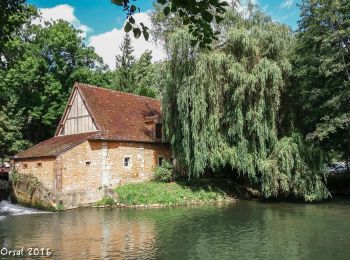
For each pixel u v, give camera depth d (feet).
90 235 48.19
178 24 81.76
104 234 48.73
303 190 75.20
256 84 75.00
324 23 79.77
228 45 79.46
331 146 84.28
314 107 81.15
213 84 77.05
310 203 78.48
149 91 147.74
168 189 84.12
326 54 77.15
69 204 76.33
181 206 76.07
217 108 77.82
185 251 39.75
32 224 57.11
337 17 75.97
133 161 90.48
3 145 115.14
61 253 39.24
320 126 75.77
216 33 17.61
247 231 49.67
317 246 41.47
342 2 77.46
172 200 78.28
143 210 71.41
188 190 84.43
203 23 16.90
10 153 120.78
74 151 80.02
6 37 24.40
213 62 75.72
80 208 76.84
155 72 84.94
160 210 70.74
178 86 79.10
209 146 78.79
